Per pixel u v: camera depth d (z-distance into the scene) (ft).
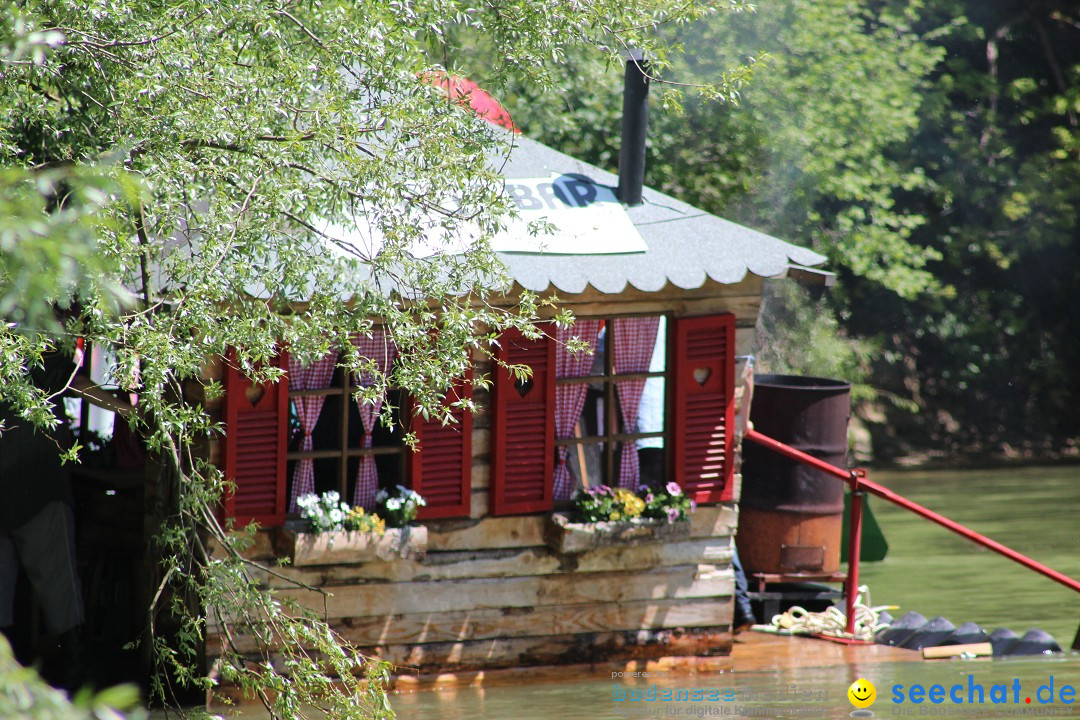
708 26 188.75
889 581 135.95
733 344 100.73
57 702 26.94
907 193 256.73
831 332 234.99
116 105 64.28
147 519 91.50
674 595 100.12
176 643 88.89
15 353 55.31
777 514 114.83
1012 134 262.47
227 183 63.93
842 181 204.44
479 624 95.30
